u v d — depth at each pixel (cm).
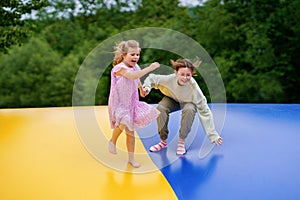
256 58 828
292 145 300
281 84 838
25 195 217
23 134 342
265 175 241
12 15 532
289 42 827
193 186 228
